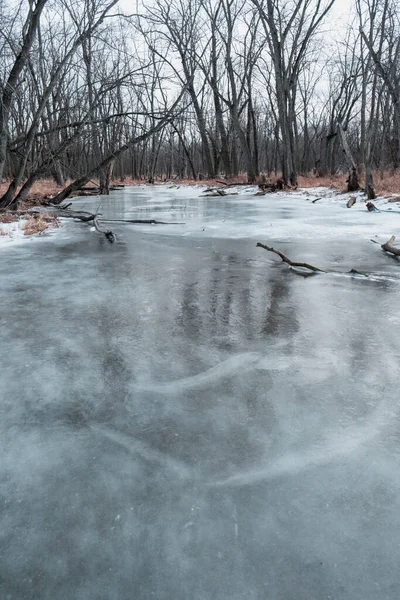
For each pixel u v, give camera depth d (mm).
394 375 3512
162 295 5871
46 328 4668
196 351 4043
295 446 2609
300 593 1703
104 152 28531
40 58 17891
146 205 20562
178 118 15883
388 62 25250
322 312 5152
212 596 1695
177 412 3006
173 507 2143
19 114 23094
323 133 53344
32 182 16094
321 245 9508
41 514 2113
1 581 1775
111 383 3436
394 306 5352
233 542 1936
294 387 3330
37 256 8492
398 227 11828
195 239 10469
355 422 2852
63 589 1736
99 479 2354
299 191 25000
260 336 4410
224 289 6160
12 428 2846
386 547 1901
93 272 7172
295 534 1975
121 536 1978
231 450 2582
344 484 2287
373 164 36531
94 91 17016
